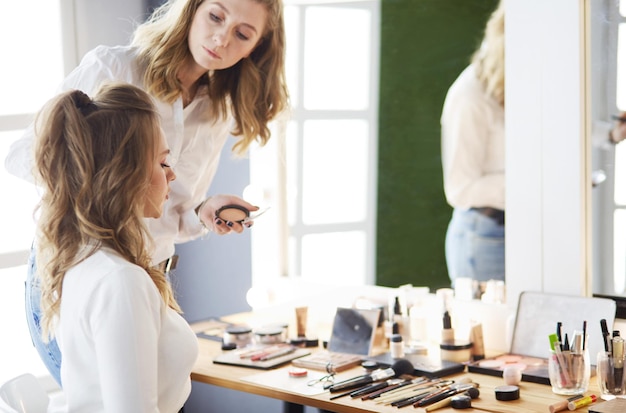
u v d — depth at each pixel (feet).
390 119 8.41
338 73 8.81
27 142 6.39
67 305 5.16
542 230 7.50
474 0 7.70
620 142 7.00
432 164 8.14
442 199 8.11
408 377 7.07
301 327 8.61
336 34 8.77
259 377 7.23
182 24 6.97
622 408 5.78
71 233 5.25
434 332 8.30
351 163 8.82
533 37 7.38
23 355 9.32
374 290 8.77
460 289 8.08
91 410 5.19
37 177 5.38
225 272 10.19
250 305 10.11
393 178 8.46
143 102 5.36
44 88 9.15
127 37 9.51
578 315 7.17
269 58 7.62
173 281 9.73
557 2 7.21
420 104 8.16
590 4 7.08
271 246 9.78
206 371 7.46
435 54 7.98
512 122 7.58
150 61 7.05
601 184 7.14
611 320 6.95
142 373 4.98
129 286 4.99
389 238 8.57
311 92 9.10
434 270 8.25
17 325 9.25
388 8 8.29
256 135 7.88
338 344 8.00
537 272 7.55
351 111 8.74
